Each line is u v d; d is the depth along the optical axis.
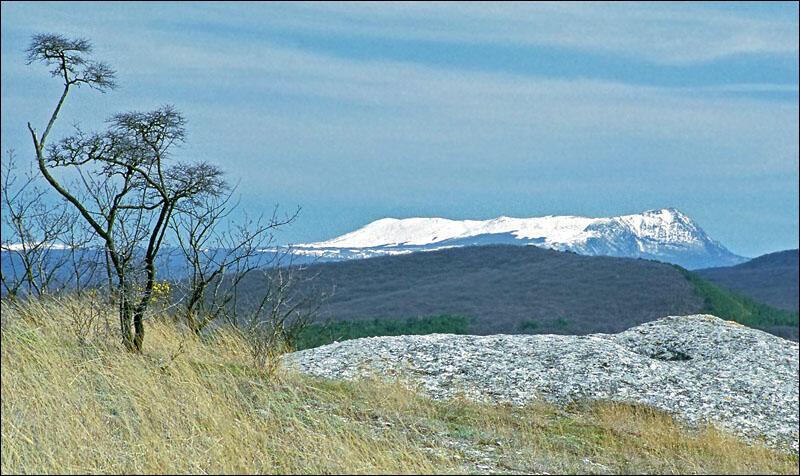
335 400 15.99
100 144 16.48
